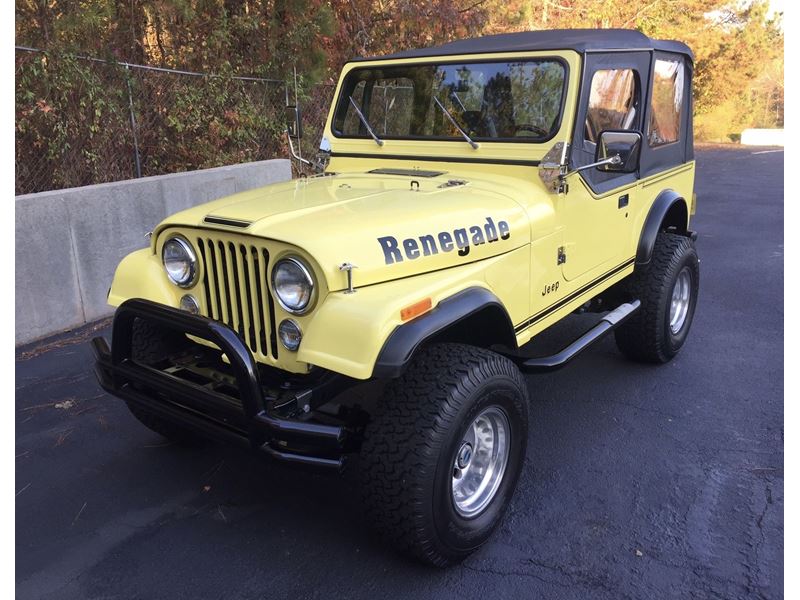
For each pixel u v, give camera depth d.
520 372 2.99
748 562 2.63
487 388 2.46
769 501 3.01
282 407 2.32
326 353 2.22
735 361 4.58
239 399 2.47
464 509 2.60
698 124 26.72
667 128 4.36
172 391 2.52
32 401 3.95
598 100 3.34
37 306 4.82
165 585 2.51
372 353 2.16
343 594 2.47
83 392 4.07
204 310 2.72
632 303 4.02
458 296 2.50
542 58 3.20
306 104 8.41
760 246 7.77
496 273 2.80
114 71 6.10
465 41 3.78
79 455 3.40
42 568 2.60
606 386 4.21
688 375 4.37
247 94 7.62
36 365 4.43
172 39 7.09
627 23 20.44
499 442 2.73
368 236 2.44
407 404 2.35
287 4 7.79
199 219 2.64
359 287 2.35
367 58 3.85
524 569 2.61
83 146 5.88
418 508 2.33
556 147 3.11
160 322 2.46
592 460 3.38
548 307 3.26
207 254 2.63
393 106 3.73
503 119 3.32
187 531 2.83
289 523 2.89
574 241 3.37
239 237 2.48
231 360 2.23
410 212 2.68
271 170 7.04
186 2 6.62
